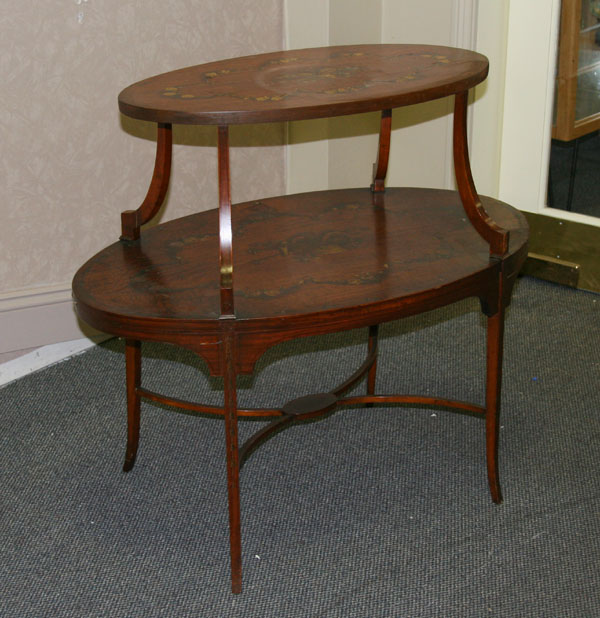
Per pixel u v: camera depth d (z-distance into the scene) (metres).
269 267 1.80
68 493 2.11
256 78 1.85
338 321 1.62
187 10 2.72
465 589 1.76
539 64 2.92
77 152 2.68
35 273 2.76
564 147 2.97
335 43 2.99
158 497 2.08
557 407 2.38
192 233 2.00
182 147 2.86
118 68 2.66
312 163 3.08
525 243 1.87
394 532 1.93
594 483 2.06
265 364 2.67
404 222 2.02
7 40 2.48
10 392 2.57
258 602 1.75
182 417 2.41
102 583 1.81
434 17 2.97
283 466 2.17
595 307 2.93
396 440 2.26
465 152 1.79
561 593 1.74
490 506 2.00
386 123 2.12
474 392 2.46
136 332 1.62
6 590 1.80
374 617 1.70
